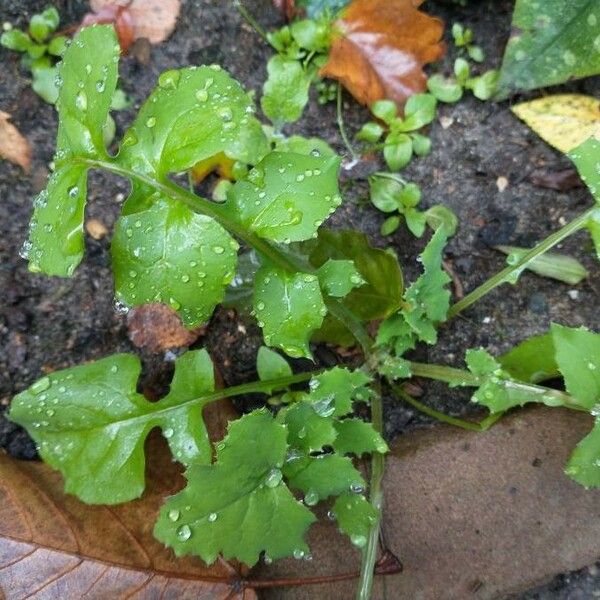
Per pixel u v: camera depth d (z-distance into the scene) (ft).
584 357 0.61
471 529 0.73
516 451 0.74
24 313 0.80
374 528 0.69
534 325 0.81
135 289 0.56
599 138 0.81
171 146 0.54
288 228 0.56
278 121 0.82
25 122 0.82
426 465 0.75
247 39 0.85
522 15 0.77
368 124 0.83
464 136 0.85
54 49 0.82
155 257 0.55
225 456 0.57
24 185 0.82
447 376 0.73
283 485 0.60
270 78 0.82
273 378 0.74
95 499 0.65
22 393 0.66
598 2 0.76
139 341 0.80
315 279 0.59
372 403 0.75
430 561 0.73
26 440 0.77
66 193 0.54
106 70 0.53
